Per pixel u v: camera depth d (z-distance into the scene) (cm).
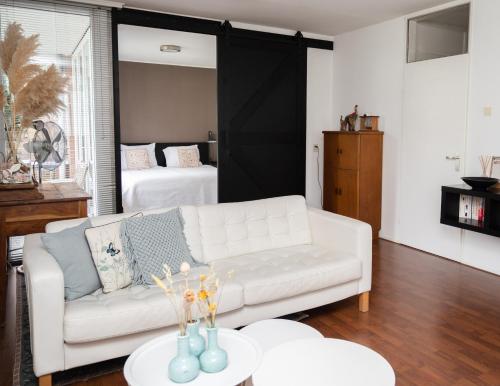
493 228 364
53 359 205
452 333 276
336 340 185
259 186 550
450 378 226
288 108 557
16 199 291
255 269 277
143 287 247
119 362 246
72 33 410
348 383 153
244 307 254
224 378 154
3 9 380
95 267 241
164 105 727
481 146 399
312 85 578
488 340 267
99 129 432
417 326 286
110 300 225
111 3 420
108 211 446
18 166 309
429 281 373
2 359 246
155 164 705
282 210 337
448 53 429
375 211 513
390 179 503
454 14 419
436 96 439
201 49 620
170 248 266
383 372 160
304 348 178
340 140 520
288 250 320
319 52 577
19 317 299
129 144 706
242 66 518
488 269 399
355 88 549
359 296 312
